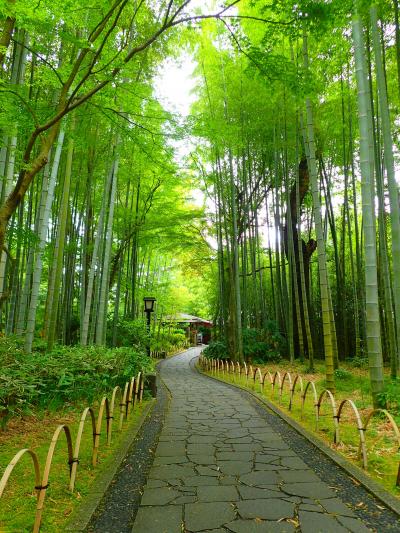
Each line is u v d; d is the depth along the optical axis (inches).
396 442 172.6
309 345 428.8
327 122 434.0
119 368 265.9
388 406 220.8
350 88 377.7
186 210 574.9
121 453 161.6
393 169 229.0
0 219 165.2
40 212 308.0
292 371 442.6
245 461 155.7
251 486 129.5
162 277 896.9
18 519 103.0
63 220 277.4
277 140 465.1
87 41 157.2
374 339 221.6
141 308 783.1
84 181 434.6
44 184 309.7
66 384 204.2
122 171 406.9
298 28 167.5
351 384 335.0
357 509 112.8
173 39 320.5
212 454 165.2
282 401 279.7
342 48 304.8
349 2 154.1
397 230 226.7
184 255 743.1
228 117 467.8
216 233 600.1
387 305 323.9
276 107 422.6
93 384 227.0
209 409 266.2
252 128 468.4
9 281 356.8
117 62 176.6
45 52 209.2
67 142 277.4
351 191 573.3
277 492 124.5
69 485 122.8
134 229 527.8
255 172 565.0
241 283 671.8
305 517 107.0
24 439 174.6
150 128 223.0
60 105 173.6
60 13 154.5
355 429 197.3
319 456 162.7
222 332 669.3
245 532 98.7
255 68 191.8
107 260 376.2
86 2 154.5
